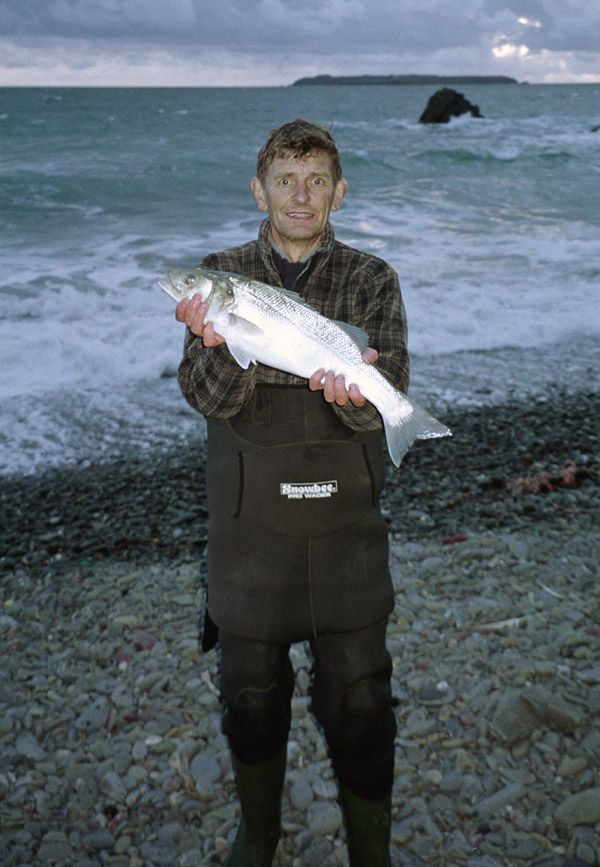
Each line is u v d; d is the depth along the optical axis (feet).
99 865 7.44
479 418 19.42
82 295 29.94
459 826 7.73
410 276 33.06
